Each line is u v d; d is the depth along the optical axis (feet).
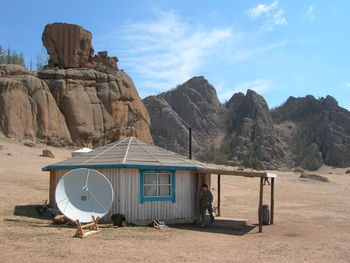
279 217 58.70
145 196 46.75
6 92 149.48
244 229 46.44
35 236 34.19
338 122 459.73
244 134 431.02
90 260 26.61
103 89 191.21
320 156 416.87
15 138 144.97
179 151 415.23
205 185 47.93
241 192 100.42
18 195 63.21
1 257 25.94
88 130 176.04
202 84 539.29
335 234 43.34
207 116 485.97
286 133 472.85
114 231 39.29
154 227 43.70
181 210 48.70
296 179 134.41
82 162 48.80
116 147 53.36
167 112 452.76
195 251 31.65
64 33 194.80
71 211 40.40
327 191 110.83
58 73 178.50
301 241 38.37
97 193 41.93
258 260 29.25
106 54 215.92
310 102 521.24
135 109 207.10
